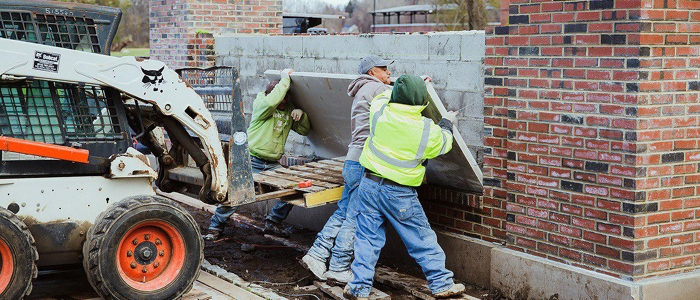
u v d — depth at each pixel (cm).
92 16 549
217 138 581
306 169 725
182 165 680
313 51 830
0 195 497
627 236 508
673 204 517
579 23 528
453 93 652
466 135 644
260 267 693
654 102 501
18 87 511
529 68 568
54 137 525
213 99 633
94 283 511
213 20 1065
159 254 544
